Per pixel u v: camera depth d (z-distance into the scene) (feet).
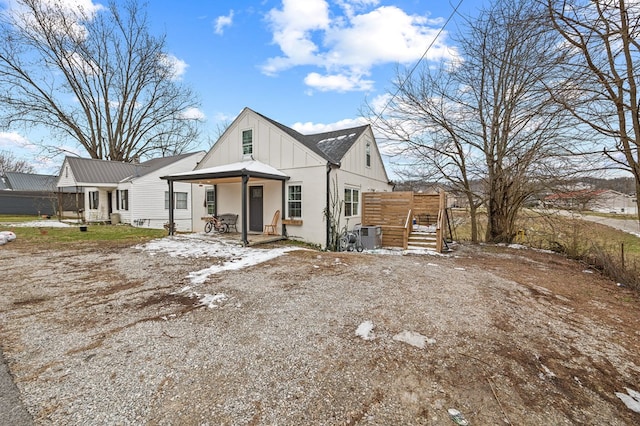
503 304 14.87
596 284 20.52
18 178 90.63
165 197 57.57
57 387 7.81
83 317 12.42
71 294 15.29
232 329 11.34
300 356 9.47
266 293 15.58
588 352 10.48
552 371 9.13
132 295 15.17
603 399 7.95
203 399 7.41
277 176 32.42
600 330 12.49
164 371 8.58
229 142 39.81
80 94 71.56
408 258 26.76
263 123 36.50
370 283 17.70
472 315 13.15
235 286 16.74
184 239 33.27
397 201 35.86
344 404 7.32
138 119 79.97
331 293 15.69
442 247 32.37
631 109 20.44
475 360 9.49
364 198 37.35
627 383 8.75
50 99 66.95
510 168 35.58
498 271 22.52
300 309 13.39
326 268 21.26
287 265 21.93
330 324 11.87
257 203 37.29
